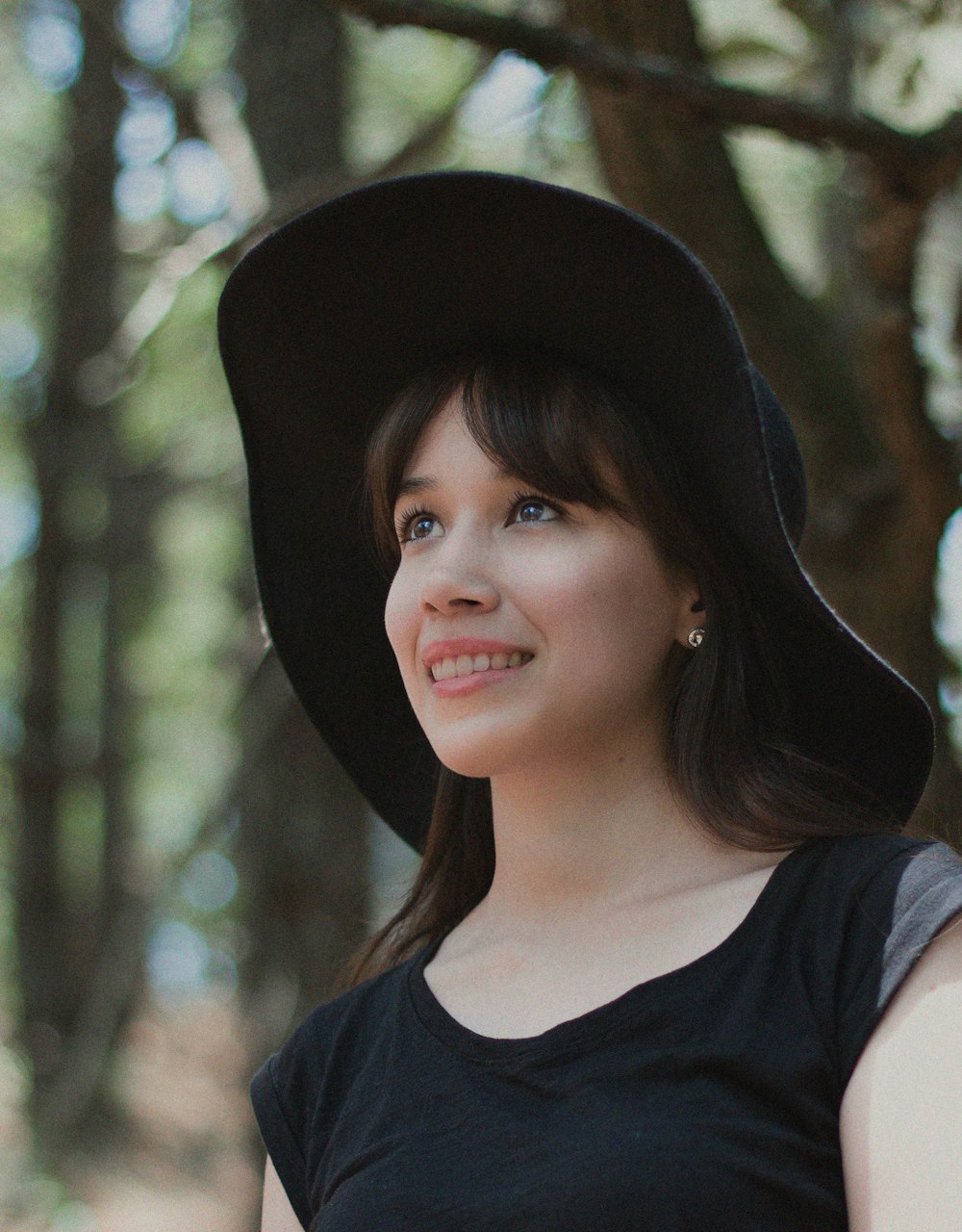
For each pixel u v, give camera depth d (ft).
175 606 32.42
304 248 5.98
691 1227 4.57
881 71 11.14
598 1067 4.93
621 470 5.48
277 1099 5.93
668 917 5.31
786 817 5.42
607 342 5.60
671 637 5.69
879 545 10.27
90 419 23.61
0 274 29.27
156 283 10.95
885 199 8.82
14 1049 30.07
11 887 31.81
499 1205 4.76
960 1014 4.59
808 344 10.68
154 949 16.16
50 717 31.86
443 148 12.24
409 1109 5.24
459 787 6.64
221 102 12.28
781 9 11.78
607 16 9.70
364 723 7.06
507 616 5.42
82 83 22.74
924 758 5.81
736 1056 4.77
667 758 5.60
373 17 8.43
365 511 6.64
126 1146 21.85
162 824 37.70
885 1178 4.48
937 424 9.50
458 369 5.79
